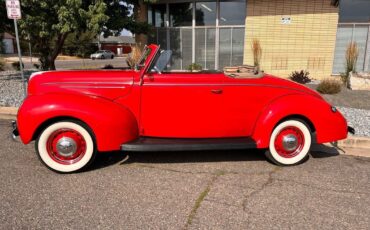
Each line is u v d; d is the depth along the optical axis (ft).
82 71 14.93
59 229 9.64
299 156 14.75
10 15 25.17
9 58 119.75
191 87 14.21
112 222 10.03
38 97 13.39
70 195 11.73
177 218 10.30
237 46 47.14
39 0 33.99
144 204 11.15
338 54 44.83
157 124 14.51
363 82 35.83
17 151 16.24
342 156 16.28
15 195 11.66
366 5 42.91
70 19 34.24
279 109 14.19
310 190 12.38
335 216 10.56
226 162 15.16
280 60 45.65
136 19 46.14
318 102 14.60
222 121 14.64
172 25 49.62
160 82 14.16
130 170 14.06
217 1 46.50
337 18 43.11
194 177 13.43
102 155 15.76
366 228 9.93
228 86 14.35
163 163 14.90
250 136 15.03
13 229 9.60
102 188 12.32
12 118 23.45
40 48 41.96
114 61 117.60
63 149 13.37
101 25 36.99
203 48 48.73
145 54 15.24
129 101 14.19
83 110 12.99
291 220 10.28
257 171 14.16
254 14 44.88
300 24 44.09
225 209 10.88
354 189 12.53
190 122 14.55
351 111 24.93
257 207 11.05
